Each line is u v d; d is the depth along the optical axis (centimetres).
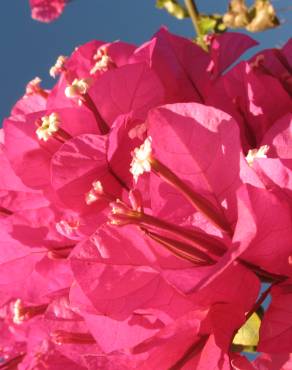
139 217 27
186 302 27
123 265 27
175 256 27
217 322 27
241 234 26
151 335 28
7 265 31
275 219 26
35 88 33
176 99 31
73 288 27
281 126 28
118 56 32
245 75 30
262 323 27
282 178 27
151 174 28
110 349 28
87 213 30
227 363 27
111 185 30
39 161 31
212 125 27
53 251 31
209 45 40
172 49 32
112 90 30
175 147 27
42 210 31
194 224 28
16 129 31
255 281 27
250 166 27
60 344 30
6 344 33
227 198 27
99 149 29
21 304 32
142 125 28
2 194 31
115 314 27
